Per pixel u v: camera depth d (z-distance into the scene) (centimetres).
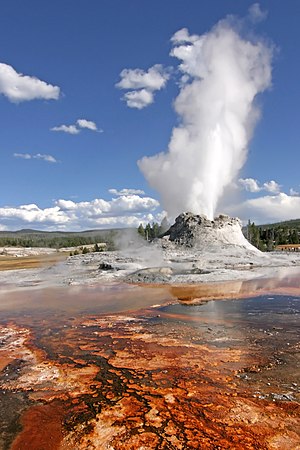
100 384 800
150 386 775
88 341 1147
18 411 698
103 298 1978
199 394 724
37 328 1365
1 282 3011
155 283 2452
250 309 1527
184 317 1427
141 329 1262
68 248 9538
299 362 880
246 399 693
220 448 543
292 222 15575
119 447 560
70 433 610
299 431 580
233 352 971
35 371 901
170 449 547
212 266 3228
